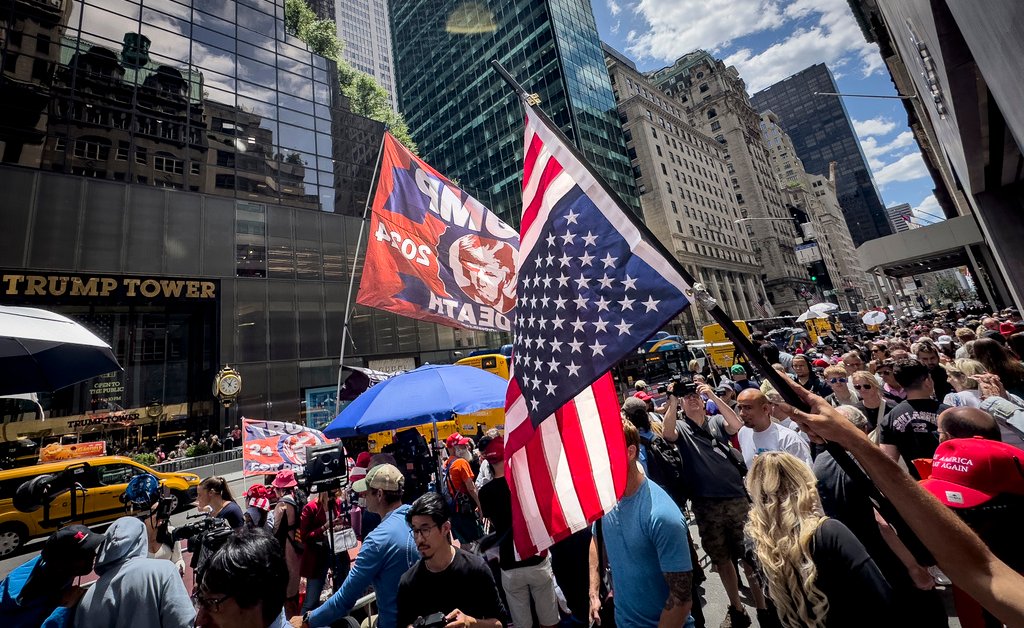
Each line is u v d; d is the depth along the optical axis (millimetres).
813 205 113250
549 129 2893
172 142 24234
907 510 1129
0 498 9094
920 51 7020
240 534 1903
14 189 19375
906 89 19766
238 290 24172
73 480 3766
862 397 4613
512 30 57375
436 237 6910
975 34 3896
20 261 19016
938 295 92250
